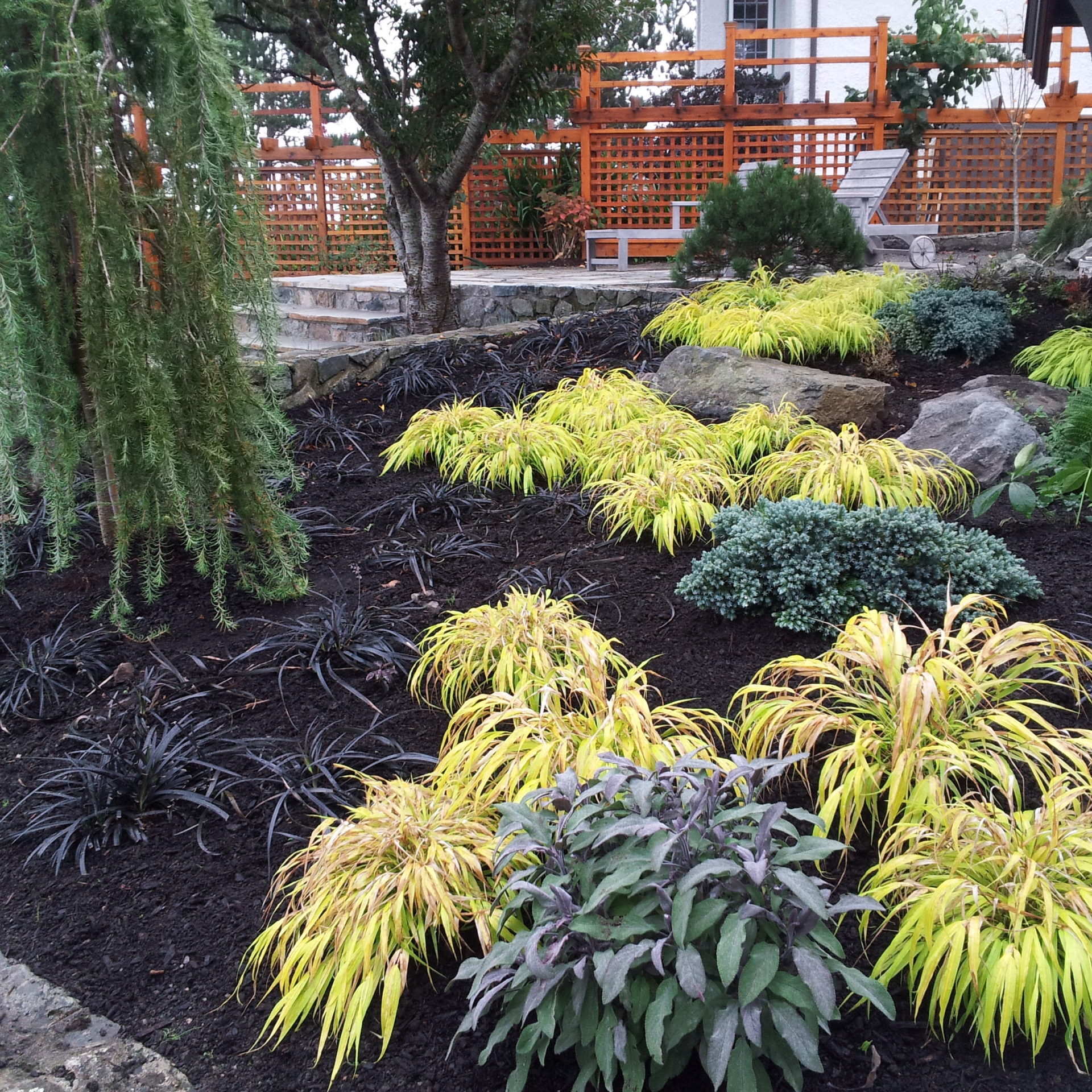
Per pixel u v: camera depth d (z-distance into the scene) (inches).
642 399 249.6
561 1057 87.7
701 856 81.4
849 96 565.6
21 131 153.6
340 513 216.4
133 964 101.7
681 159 550.3
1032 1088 82.9
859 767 105.4
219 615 168.6
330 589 182.4
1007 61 534.6
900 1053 86.7
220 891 111.1
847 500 189.9
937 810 99.2
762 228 340.5
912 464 193.8
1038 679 134.2
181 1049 91.7
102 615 175.6
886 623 121.2
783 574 151.3
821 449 201.6
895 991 92.2
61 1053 91.1
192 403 160.9
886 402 252.1
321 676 145.3
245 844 118.3
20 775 134.6
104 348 153.8
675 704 133.0
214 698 147.3
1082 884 89.4
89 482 213.0
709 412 250.4
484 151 514.9
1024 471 184.1
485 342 327.0
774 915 75.5
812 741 111.6
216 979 99.4
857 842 110.0
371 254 611.2
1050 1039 87.5
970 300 294.2
